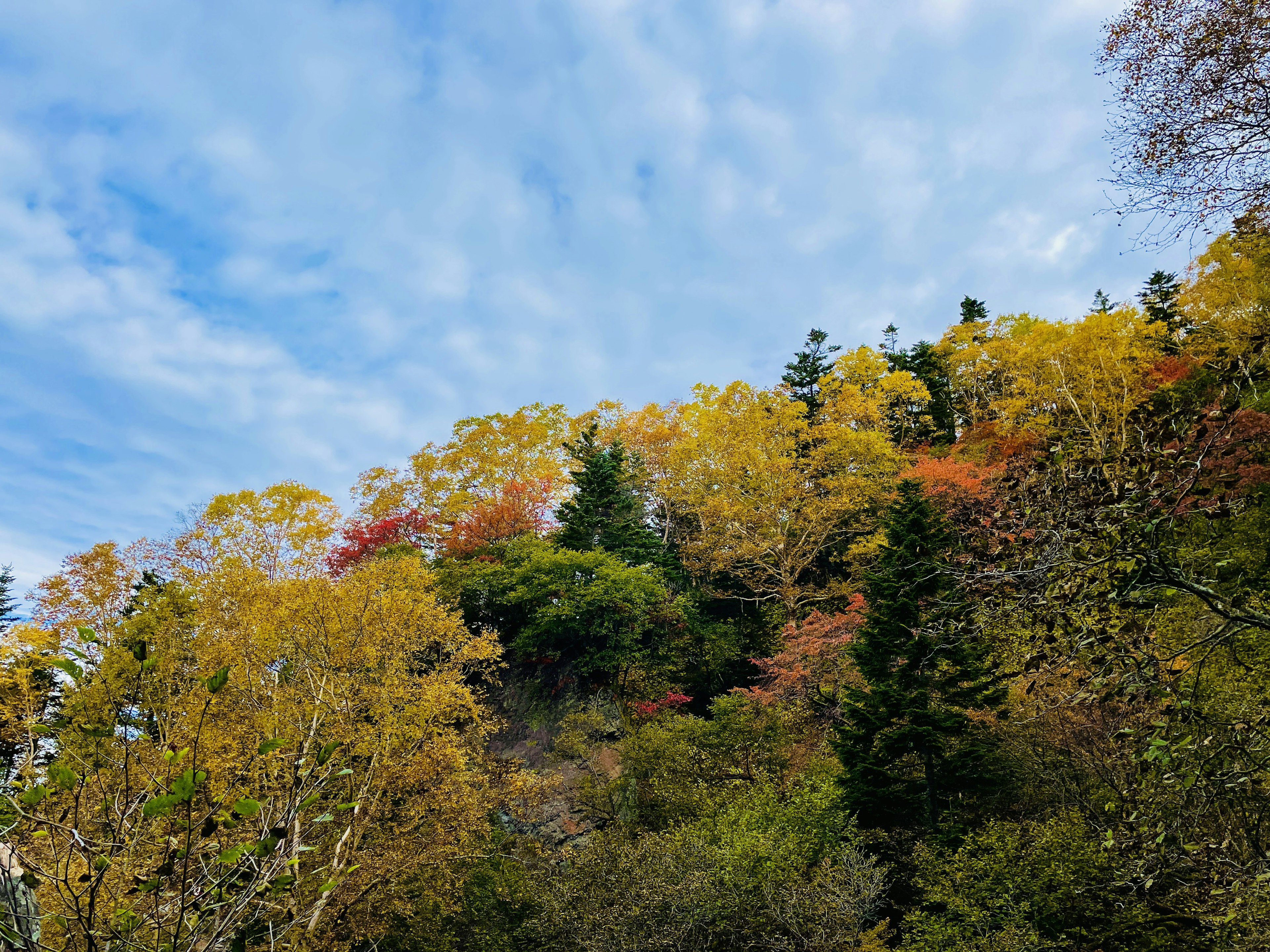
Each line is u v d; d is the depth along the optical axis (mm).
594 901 16969
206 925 3721
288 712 15266
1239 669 10914
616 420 47406
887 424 45188
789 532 38031
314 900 13594
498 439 43781
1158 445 6469
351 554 34750
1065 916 13859
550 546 33469
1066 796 16266
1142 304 46031
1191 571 6805
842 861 16641
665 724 26125
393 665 17906
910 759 19594
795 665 26594
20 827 3373
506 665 25234
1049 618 6676
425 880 17703
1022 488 7121
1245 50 8562
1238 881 7512
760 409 40750
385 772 15961
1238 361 6375
